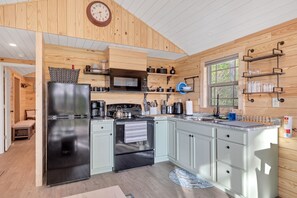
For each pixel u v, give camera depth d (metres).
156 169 3.15
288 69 2.21
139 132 3.21
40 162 2.55
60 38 2.86
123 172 3.02
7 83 4.40
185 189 2.46
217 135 2.46
